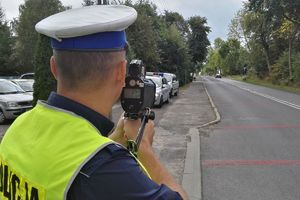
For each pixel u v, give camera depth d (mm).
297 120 17047
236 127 15141
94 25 1506
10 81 17797
